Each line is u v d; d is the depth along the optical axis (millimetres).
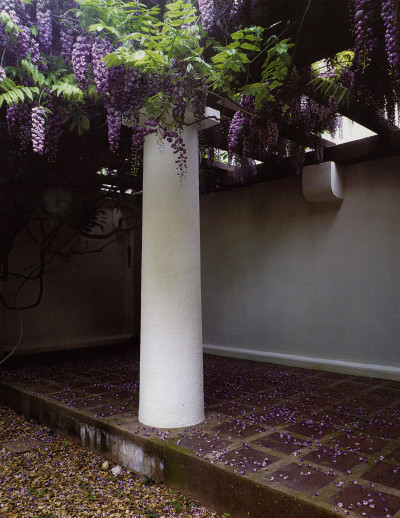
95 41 2471
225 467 2385
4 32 2402
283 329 5645
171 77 2465
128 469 2945
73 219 5797
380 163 4785
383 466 2438
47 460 3146
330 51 2578
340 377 4777
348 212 5051
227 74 2629
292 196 5602
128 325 7738
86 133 4195
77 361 5879
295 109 3316
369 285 4840
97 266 7340
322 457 2562
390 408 3590
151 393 3111
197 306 3203
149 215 3164
